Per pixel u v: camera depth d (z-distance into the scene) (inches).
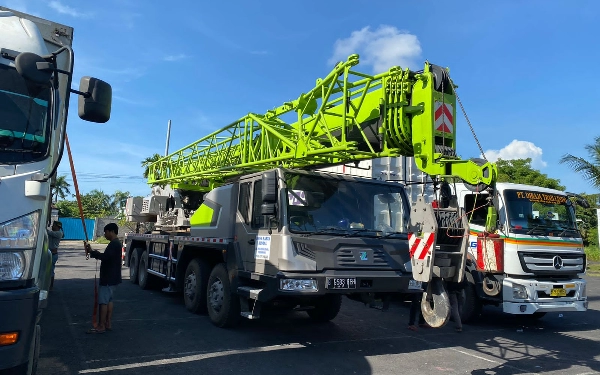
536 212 334.6
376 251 244.8
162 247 403.9
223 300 277.6
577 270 338.3
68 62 145.9
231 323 277.1
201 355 223.9
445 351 254.7
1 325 115.9
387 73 226.1
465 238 200.8
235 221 283.4
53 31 170.2
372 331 297.7
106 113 147.0
